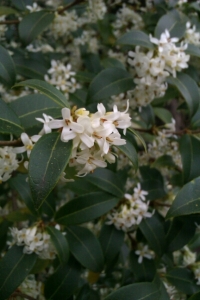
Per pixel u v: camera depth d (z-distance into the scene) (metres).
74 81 0.33
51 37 0.44
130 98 0.30
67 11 0.40
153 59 0.27
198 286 0.29
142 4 0.43
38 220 0.26
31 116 0.22
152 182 0.31
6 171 0.22
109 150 0.19
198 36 0.32
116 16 0.43
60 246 0.24
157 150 0.33
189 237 0.27
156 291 0.23
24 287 0.27
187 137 0.28
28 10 0.35
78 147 0.18
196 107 0.28
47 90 0.20
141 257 0.28
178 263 0.33
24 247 0.24
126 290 0.23
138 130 0.33
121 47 0.39
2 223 0.30
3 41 0.39
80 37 0.43
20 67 0.33
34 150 0.18
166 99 0.34
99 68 0.41
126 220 0.27
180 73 0.28
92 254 0.26
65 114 0.18
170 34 0.29
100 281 0.34
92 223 0.36
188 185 0.22
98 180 0.27
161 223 0.28
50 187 0.17
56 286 0.26
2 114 0.20
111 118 0.18
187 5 0.36
